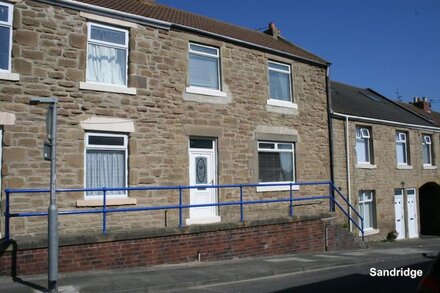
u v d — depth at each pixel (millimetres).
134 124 12594
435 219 26953
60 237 10031
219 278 9945
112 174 12281
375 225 21219
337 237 16469
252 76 15773
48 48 11391
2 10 10930
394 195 22656
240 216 14461
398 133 23859
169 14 15625
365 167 20625
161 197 12914
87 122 11758
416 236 24328
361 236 19578
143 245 11203
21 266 9523
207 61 14758
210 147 14508
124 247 10883
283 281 10172
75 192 11445
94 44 12297
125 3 14539
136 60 12805
